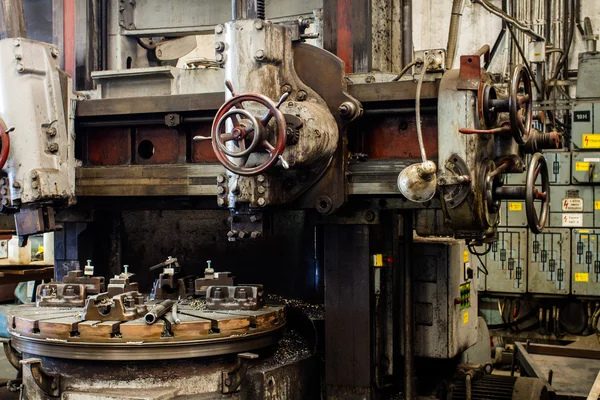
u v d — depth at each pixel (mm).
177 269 2312
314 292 2490
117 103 2248
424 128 2006
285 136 1767
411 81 1948
